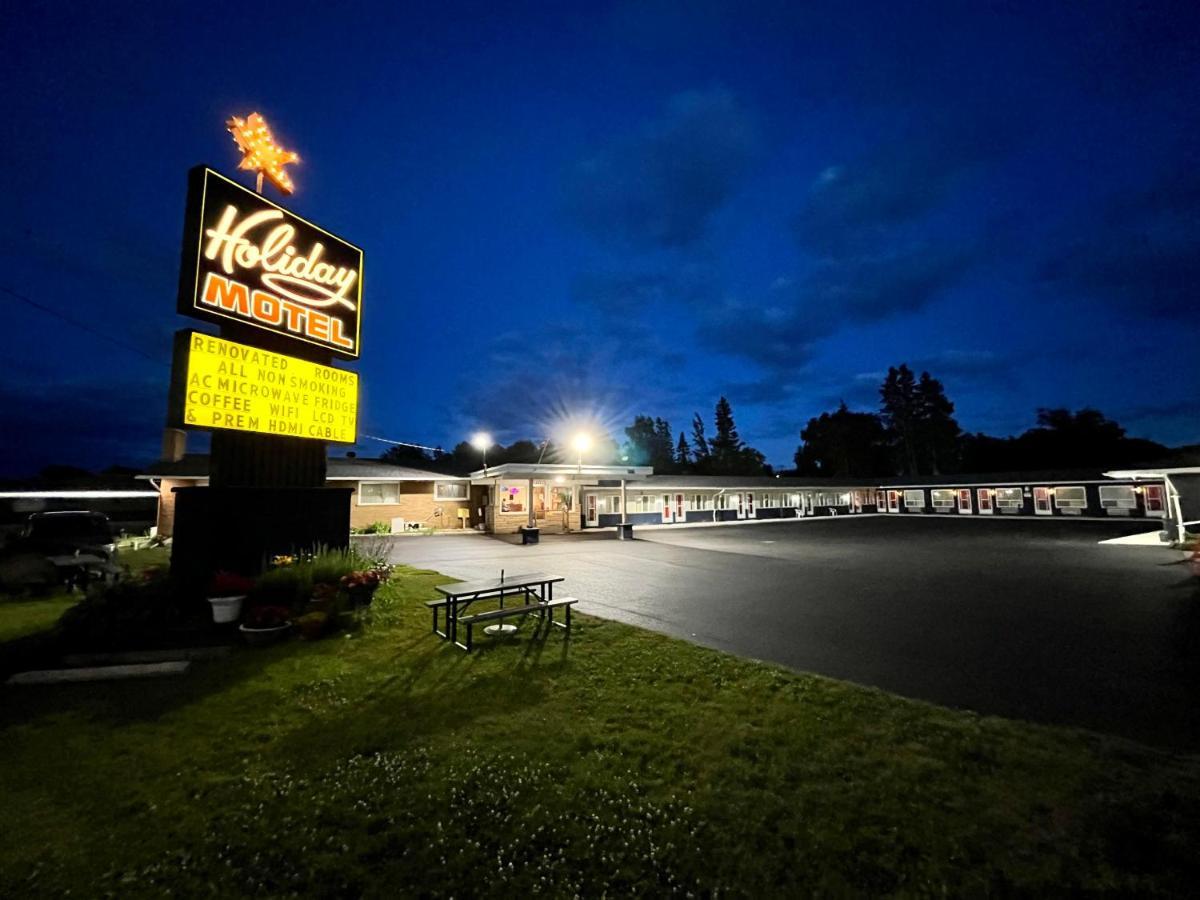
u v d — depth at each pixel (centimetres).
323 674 554
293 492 890
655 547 1877
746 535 2398
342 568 826
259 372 856
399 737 416
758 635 713
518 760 378
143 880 267
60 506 2589
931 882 260
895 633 723
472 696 496
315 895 258
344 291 985
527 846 290
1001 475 3506
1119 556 1506
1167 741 405
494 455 6150
